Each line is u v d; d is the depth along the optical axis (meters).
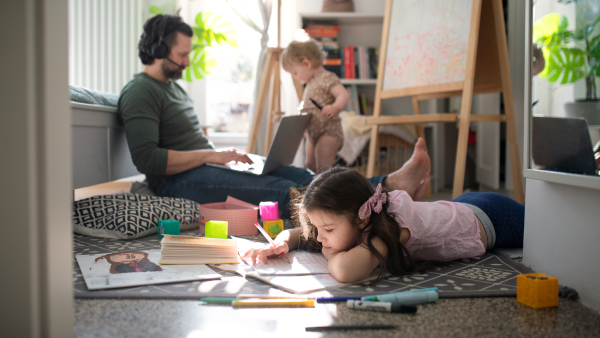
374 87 3.56
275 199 1.76
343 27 3.58
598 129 0.82
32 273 0.59
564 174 0.92
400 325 0.75
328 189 1.00
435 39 2.24
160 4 3.15
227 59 3.55
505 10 3.01
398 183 1.62
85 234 1.51
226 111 3.59
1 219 0.59
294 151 2.13
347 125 2.98
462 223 1.19
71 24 3.03
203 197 1.83
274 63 2.67
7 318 0.60
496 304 0.86
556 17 0.96
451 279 1.01
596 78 0.83
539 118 1.04
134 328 0.73
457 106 3.42
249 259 1.14
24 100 0.58
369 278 1.01
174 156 1.78
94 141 1.77
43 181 0.60
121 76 3.14
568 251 0.93
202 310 0.81
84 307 0.82
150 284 0.94
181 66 1.93
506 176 3.05
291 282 0.95
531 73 1.08
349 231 1.02
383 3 3.50
